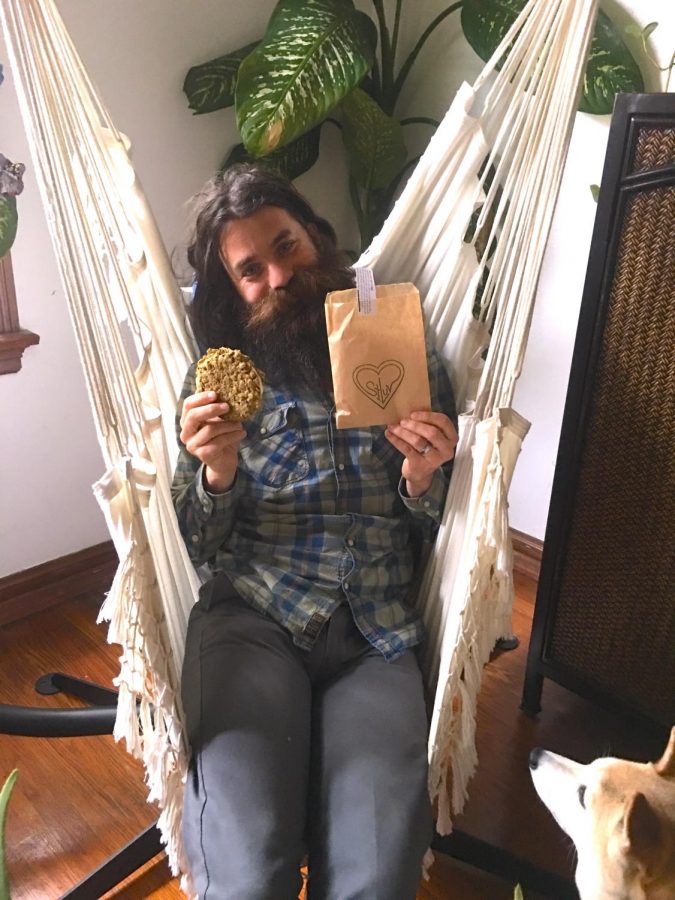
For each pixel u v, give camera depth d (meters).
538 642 1.51
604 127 1.63
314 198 2.11
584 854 0.89
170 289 1.15
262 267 1.15
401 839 0.90
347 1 1.74
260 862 0.88
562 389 1.84
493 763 1.44
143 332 1.09
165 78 1.73
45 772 1.40
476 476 1.04
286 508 1.14
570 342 1.80
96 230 1.00
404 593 1.23
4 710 1.33
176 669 1.14
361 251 2.07
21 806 1.33
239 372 1.02
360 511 1.16
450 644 1.05
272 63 1.62
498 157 1.21
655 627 1.33
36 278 1.64
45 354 1.70
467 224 1.14
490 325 1.17
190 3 1.72
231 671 1.04
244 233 1.13
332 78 1.65
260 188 1.14
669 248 1.15
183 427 1.04
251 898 0.85
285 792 0.95
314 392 1.16
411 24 1.97
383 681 1.08
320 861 0.93
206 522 1.13
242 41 1.84
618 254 1.22
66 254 0.90
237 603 1.15
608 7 1.58
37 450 1.75
